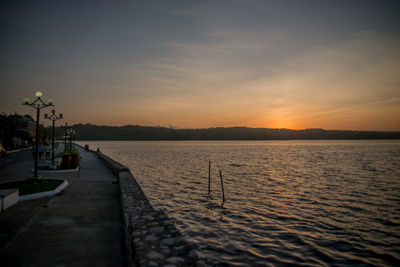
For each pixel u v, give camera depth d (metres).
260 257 9.04
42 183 12.58
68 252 5.34
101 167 22.48
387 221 13.62
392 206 17.12
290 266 8.43
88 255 5.24
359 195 20.86
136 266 3.75
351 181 28.86
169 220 5.32
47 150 29.66
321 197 19.97
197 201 18.27
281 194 21.16
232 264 8.45
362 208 16.53
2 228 6.68
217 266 8.28
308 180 29.45
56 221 7.36
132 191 9.68
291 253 9.44
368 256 9.30
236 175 33.66
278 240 10.71
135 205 7.42
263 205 17.19
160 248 3.99
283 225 12.80
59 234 6.35
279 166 46.41
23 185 11.95
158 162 53.78
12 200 8.92
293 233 11.58
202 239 10.74
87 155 39.25
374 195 20.89
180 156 76.75
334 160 61.19
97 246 5.71
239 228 12.23
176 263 3.53
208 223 13.02
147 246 4.05
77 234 6.39
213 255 9.16
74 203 9.49
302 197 19.92
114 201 9.97
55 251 5.38
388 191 22.78
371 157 71.25
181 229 12.03
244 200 18.73
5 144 46.16
